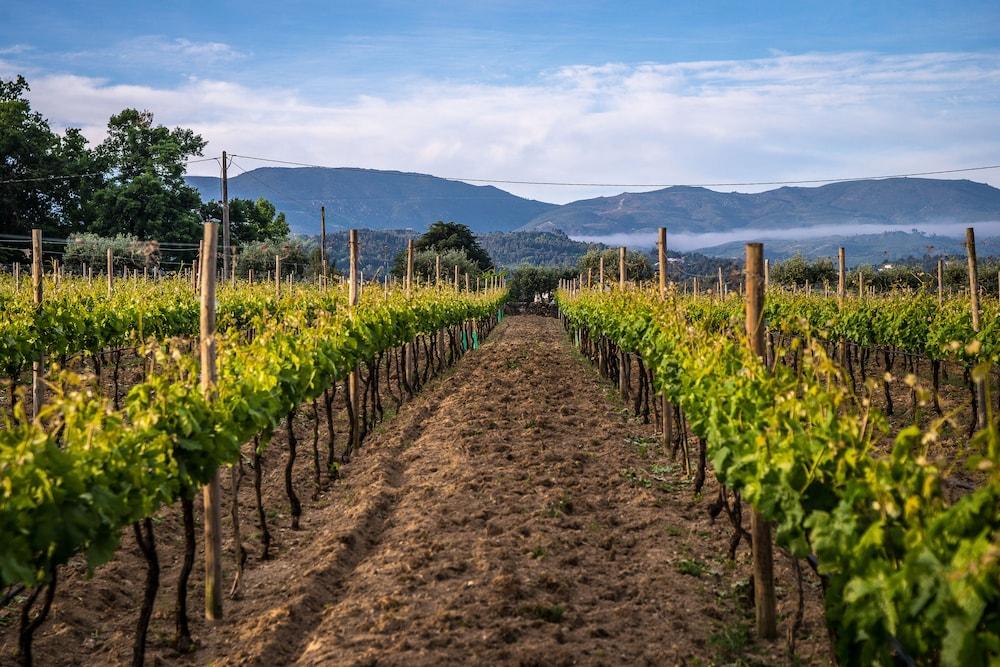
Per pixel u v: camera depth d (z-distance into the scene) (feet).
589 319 67.31
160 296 62.80
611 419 45.50
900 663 11.84
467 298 101.35
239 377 25.27
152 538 17.74
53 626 19.58
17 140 179.93
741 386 19.63
